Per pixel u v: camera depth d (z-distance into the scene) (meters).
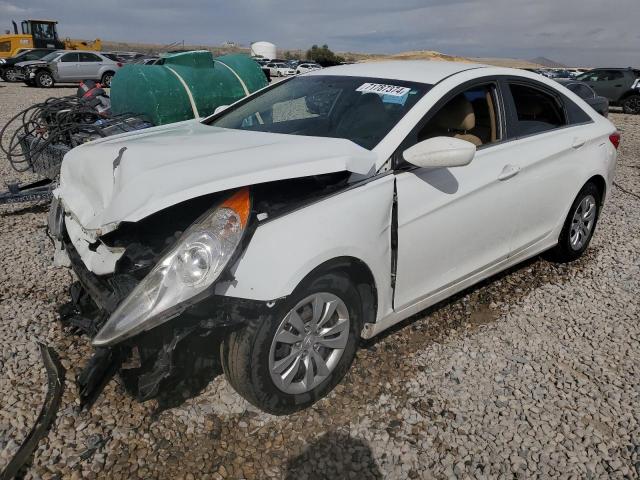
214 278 2.19
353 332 2.72
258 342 2.33
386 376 2.94
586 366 3.13
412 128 2.91
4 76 25.27
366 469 2.34
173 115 5.82
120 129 5.18
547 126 3.87
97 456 2.33
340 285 2.57
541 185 3.70
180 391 2.72
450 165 2.59
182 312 2.16
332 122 3.14
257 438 2.47
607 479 2.34
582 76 19.38
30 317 3.40
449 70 3.37
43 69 21.94
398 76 3.33
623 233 5.34
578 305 3.84
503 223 3.47
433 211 2.93
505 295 3.95
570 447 2.51
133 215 2.14
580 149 4.03
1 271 4.07
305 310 2.52
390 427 2.58
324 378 2.66
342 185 2.62
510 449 2.49
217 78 6.29
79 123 5.18
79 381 2.36
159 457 2.34
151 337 2.23
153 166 2.38
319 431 2.53
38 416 2.50
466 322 3.55
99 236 2.27
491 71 3.47
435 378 2.96
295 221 2.38
